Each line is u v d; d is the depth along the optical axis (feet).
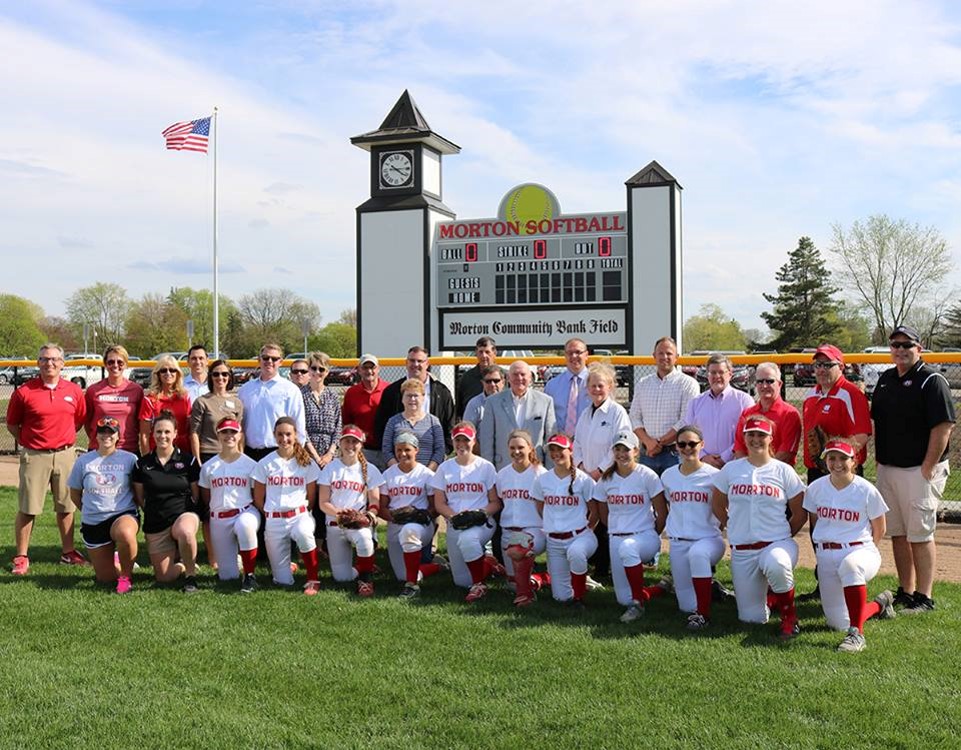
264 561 24.31
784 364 30.71
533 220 55.36
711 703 13.66
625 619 18.34
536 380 51.34
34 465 22.97
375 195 60.03
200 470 22.11
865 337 187.21
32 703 13.99
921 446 18.37
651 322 53.11
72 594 20.54
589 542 19.93
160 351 225.35
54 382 23.27
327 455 23.24
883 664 15.29
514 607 19.48
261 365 23.39
